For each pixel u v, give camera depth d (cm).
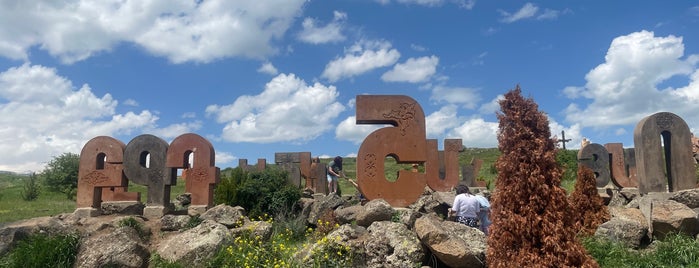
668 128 1271
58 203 2108
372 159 1175
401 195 1170
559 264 527
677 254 797
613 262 770
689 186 1243
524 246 545
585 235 926
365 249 793
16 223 995
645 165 1254
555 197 549
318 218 1155
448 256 715
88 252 846
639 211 1009
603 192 1769
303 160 2586
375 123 1211
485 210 962
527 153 564
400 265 741
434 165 1811
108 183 1217
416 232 768
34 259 820
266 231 953
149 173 1207
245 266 784
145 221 1107
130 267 831
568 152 2694
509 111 584
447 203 1308
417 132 1188
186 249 852
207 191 1224
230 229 1009
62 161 2689
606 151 1833
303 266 761
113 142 1237
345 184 2986
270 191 1338
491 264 576
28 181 2597
